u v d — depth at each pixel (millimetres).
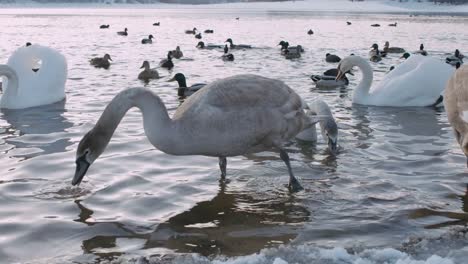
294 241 2662
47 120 4633
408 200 3039
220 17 37562
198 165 3553
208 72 8359
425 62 5441
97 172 3418
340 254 2529
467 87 3109
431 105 5363
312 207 2980
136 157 3676
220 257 2539
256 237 2697
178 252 2574
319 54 11672
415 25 27609
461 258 2520
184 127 2877
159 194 3123
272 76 7707
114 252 2574
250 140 2977
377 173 3422
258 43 14836
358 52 12273
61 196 3088
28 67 5457
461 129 3248
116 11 55344
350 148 3902
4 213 2898
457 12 58906
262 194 3135
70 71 8008
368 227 2775
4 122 4586
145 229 2766
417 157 3693
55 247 2615
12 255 2553
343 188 3203
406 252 2570
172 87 6832
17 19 30438
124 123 4469
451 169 3469
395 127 4465
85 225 2793
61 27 21969
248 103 2941
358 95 5527
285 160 3156
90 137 2926
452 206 2975
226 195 3121
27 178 3316
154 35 18594
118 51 12016
